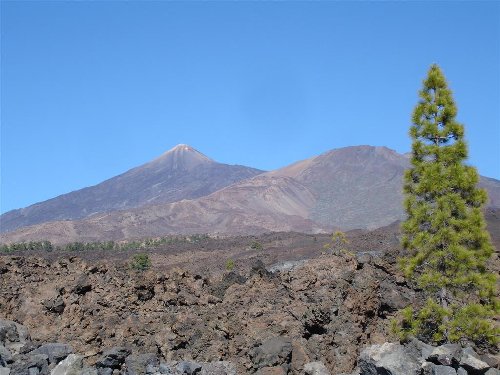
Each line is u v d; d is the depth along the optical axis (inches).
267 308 1012.5
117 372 888.3
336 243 3073.3
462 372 802.2
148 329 972.6
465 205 1007.0
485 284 960.3
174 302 1054.4
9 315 987.9
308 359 919.7
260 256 3838.6
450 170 1015.0
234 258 3986.2
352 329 970.1
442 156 1034.7
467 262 971.3
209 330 962.7
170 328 971.9
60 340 941.8
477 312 946.1
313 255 3511.3
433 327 981.8
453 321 948.0
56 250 4987.7
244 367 917.2
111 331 957.8
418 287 1075.3
